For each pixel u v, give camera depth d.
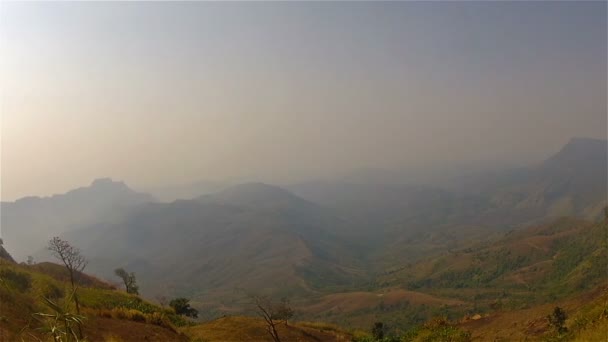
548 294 154.38
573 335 19.50
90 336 23.11
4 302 19.83
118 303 38.38
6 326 17.42
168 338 28.75
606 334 16.09
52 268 49.84
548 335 24.09
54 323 9.13
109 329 25.92
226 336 37.22
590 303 25.11
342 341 44.25
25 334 17.03
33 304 21.77
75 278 49.19
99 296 37.75
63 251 18.33
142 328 28.80
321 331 49.22
